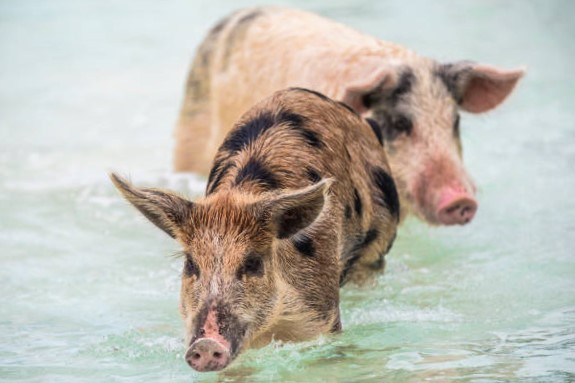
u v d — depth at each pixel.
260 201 9.80
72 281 13.05
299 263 10.33
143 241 14.34
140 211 9.95
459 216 13.48
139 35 25.41
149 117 19.89
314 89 14.09
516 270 13.00
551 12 25.59
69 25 26.55
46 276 13.20
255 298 9.77
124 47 24.56
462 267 13.20
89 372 10.55
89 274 13.25
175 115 19.91
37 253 13.95
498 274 12.92
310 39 14.70
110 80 22.23
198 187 15.89
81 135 18.95
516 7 26.16
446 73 14.09
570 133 17.86
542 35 23.62
